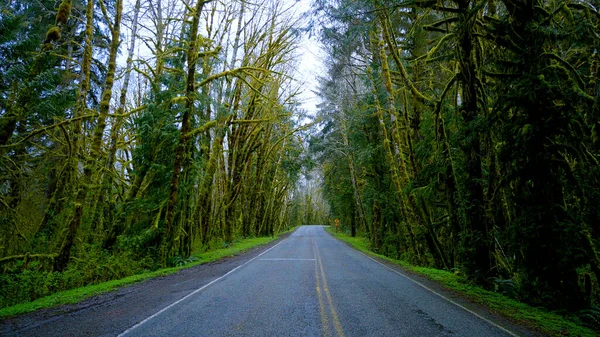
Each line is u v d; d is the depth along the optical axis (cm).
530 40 859
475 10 895
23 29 1245
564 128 802
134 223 1536
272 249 2278
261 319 607
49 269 1052
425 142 1417
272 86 3044
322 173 5056
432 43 1716
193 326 565
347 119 2864
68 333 530
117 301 754
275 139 4050
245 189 3750
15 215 1286
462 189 1085
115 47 1257
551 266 793
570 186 840
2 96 1150
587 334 581
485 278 1008
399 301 773
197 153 1703
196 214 2047
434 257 1587
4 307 761
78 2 1513
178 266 1423
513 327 595
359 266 1417
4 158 1224
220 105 1602
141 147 1548
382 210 2388
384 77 1692
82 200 1141
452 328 576
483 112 1091
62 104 1179
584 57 972
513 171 878
